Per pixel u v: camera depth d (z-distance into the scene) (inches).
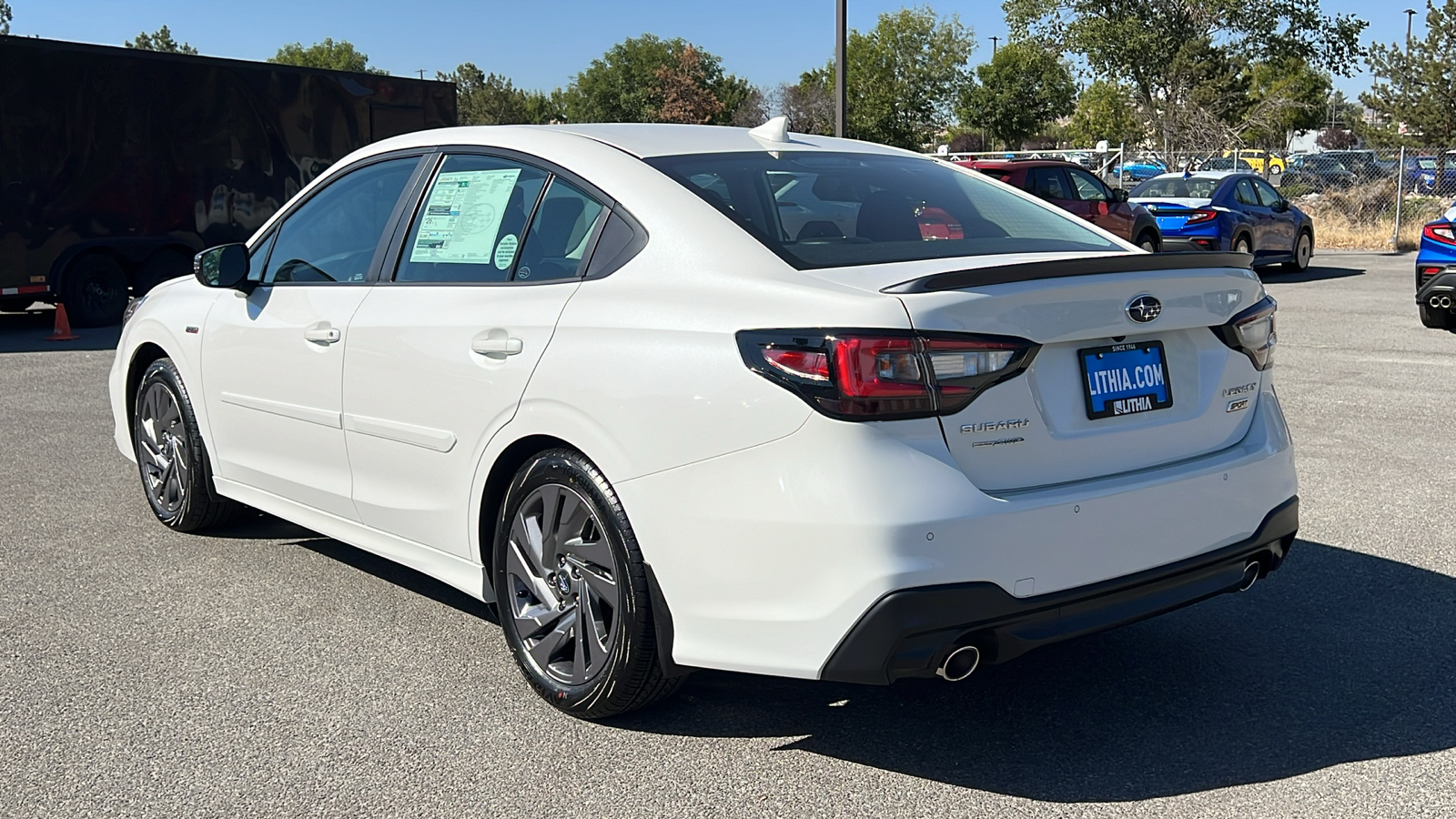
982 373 113.3
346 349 162.4
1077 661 153.1
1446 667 149.2
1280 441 138.6
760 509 114.5
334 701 142.7
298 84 627.5
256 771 125.3
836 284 117.8
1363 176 1088.8
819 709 139.7
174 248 587.2
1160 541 124.2
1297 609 169.9
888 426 110.4
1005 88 2293.3
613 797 119.8
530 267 143.8
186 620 169.6
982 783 122.0
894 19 2352.4
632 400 123.9
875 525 109.1
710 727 135.3
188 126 584.4
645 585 126.6
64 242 546.9
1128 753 127.9
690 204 133.0
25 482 249.4
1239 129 1439.5
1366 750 127.6
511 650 144.3
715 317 120.3
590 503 130.1
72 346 498.6
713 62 3577.8
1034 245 140.6
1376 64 1358.3
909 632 109.9
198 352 194.7
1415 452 262.8
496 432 140.3
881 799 118.9
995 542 112.6
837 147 162.7
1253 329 137.3
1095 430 121.8
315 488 173.5
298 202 184.1
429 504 152.9
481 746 130.9
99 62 549.6
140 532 212.8
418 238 160.4
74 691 145.4
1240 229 692.7
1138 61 1588.3
